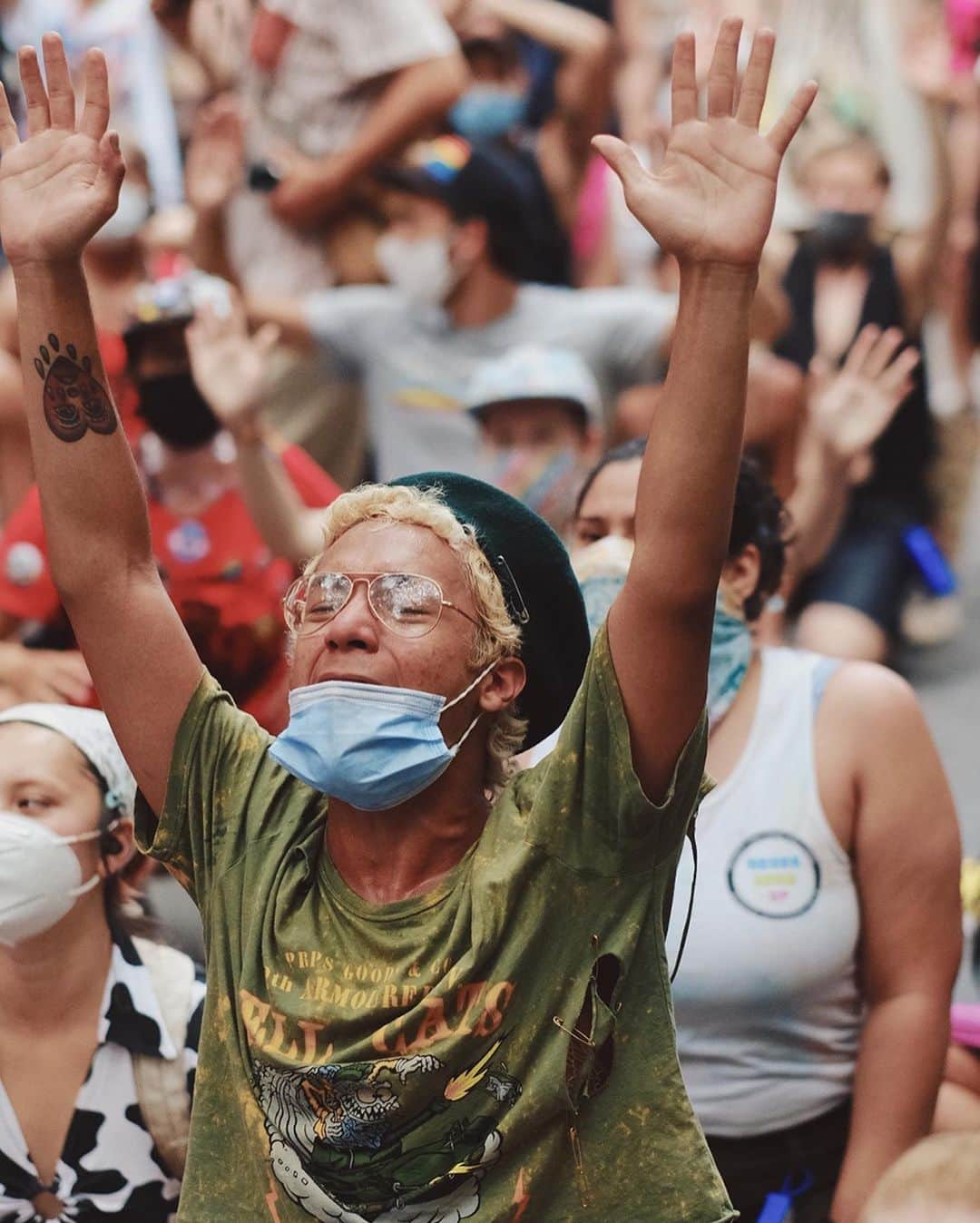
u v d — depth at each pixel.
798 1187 9.72
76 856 9.31
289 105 19.44
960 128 24.58
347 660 7.30
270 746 7.52
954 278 23.98
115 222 17.56
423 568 7.39
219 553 14.16
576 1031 7.09
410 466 18.33
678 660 7.11
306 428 18.80
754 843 9.67
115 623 7.76
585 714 7.18
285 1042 7.16
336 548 7.59
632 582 7.13
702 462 7.04
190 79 20.64
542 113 23.19
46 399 7.79
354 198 19.31
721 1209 7.13
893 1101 9.55
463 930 7.12
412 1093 6.99
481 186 17.91
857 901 9.77
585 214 23.06
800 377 17.47
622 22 24.44
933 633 21.50
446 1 22.83
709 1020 9.59
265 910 7.40
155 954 9.56
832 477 15.61
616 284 22.83
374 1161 7.05
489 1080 7.04
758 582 10.28
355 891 7.39
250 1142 7.25
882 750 9.77
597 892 7.18
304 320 18.50
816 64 22.95
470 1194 7.06
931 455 19.23
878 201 20.30
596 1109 7.13
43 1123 9.33
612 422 18.33
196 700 7.74
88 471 7.77
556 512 16.45
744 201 7.09
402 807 7.38
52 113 7.89
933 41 23.16
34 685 13.59
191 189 19.61
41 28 21.36
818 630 18.11
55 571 7.81
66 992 9.33
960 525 21.80
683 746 7.18
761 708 9.92
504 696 7.55
